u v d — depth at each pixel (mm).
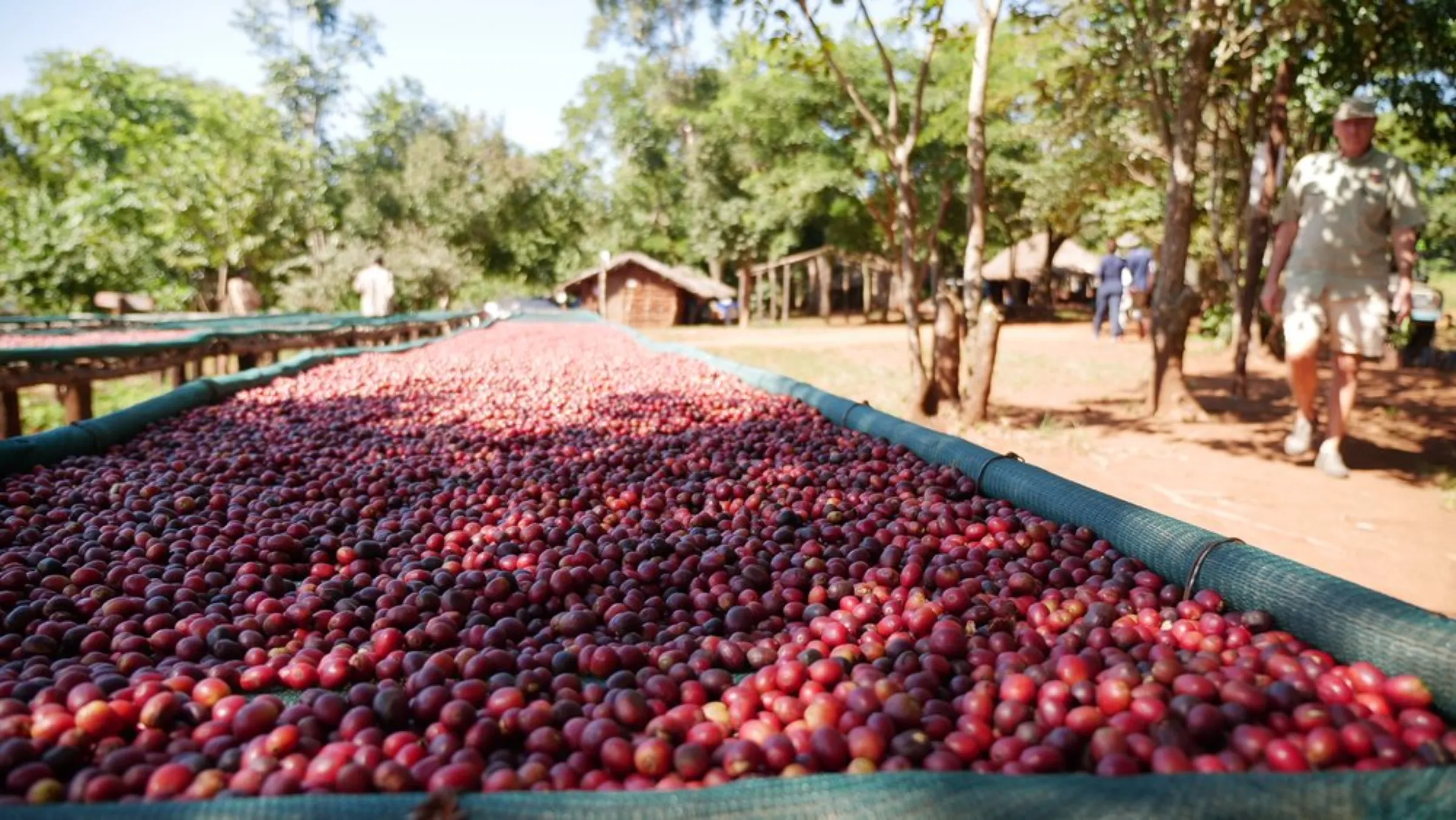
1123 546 3656
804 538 4059
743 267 42156
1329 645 2686
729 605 3279
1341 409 7508
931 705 2344
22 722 2166
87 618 3109
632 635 3018
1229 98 15312
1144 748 2074
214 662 2766
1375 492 6984
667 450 6141
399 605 3172
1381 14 11039
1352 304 7301
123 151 47219
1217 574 3145
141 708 2303
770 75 32781
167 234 33656
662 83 49812
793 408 8023
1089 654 2502
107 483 4852
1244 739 2092
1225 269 15266
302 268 40594
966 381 14656
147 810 1628
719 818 1708
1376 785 1741
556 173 58688
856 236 36969
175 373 11594
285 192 38438
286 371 10469
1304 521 6152
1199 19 9992
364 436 6719
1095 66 13031
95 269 29797
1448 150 14055
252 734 2238
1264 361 17656
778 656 2801
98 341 14406
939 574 3369
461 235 52469
